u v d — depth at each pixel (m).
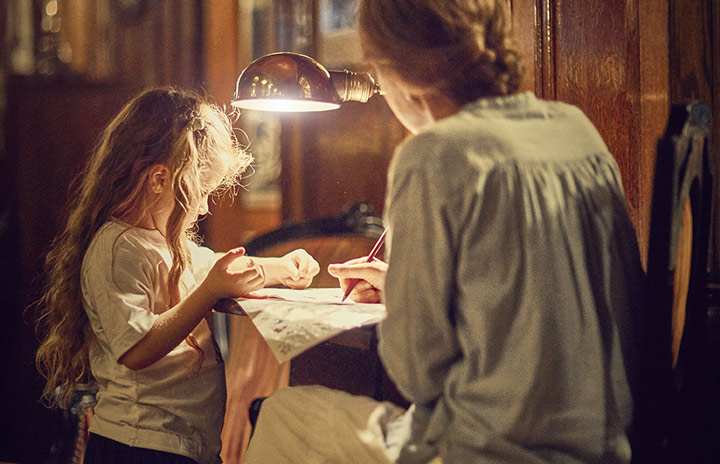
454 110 1.22
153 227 1.61
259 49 4.90
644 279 1.31
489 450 1.05
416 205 1.08
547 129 1.18
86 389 1.79
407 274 1.08
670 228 1.29
